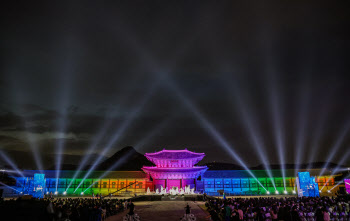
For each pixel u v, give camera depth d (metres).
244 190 91.81
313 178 66.50
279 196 81.00
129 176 94.25
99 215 32.28
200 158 94.75
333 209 31.42
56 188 91.00
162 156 93.38
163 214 44.62
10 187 85.75
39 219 23.11
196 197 76.38
